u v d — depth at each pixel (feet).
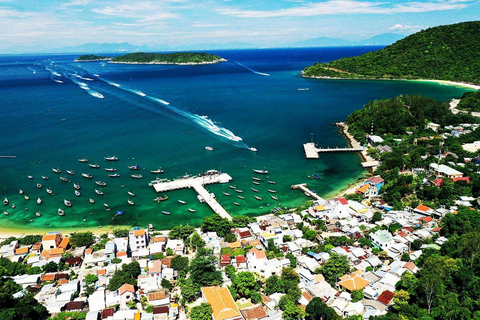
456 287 292.61
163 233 445.37
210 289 317.01
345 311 290.35
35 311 291.38
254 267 352.69
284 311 291.79
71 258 379.55
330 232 428.15
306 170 654.94
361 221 450.71
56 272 363.97
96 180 610.24
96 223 481.87
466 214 401.49
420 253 365.20
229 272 346.74
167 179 606.55
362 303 300.40
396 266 341.82
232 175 630.33
